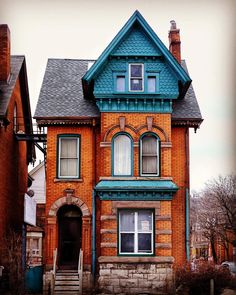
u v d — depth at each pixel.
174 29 32.12
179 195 28.16
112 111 27.41
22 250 32.53
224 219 54.03
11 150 31.16
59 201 27.72
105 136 27.23
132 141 27.25
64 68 32.12
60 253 28.28
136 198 26.77
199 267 25.88
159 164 27.19
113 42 27.39
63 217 28.55
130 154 27.28
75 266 28.16
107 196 26.77
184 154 28.52
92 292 26.03
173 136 28.69
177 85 27.64
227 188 60.44
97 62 27.14
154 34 27.58
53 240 27.41
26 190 37.12
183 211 28.03
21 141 34.62
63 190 27.81
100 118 27.91
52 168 27.97
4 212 29.30
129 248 26.62
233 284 25.22
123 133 27.38
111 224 26.58
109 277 26.09
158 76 27.72
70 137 28.38
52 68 32.03
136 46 27.89
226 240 50.03
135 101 27.38
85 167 28.08
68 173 28.14
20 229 34.25
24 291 26.62
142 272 26.11
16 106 32.75
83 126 28.44
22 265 28.42
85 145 28.25
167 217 26.62
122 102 27.45
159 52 27.78
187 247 27.56
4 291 26.53
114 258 26.19
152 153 27.42
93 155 28.14
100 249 27.23
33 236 46.06
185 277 25.22
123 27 27.52
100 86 27.41
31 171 51.59
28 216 32.81
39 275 28.09
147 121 27.36
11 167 31.22
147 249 26.67
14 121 32.06
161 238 26.47
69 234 28.62
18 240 28.17
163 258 26.20
